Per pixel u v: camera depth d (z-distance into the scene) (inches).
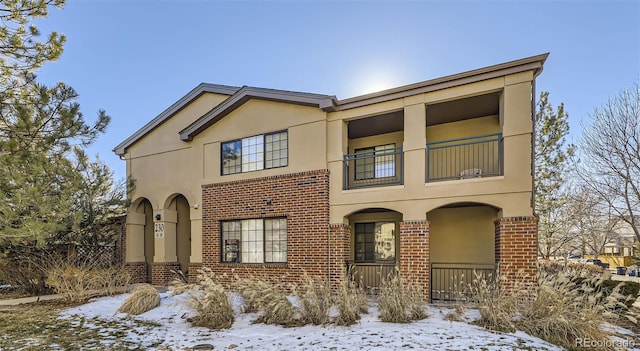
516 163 317.7
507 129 323.3
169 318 316.2
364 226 463.2
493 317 248.8
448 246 413.7
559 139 593.9
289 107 432.8
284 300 298.5
